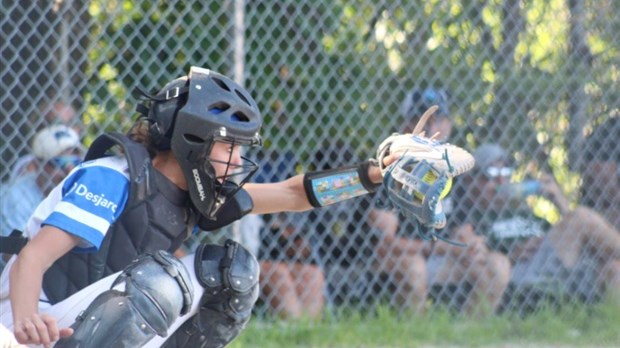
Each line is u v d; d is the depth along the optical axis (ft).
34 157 63.52
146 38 67.31
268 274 70.95
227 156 36.91
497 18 76.69
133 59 66.80
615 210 79.30
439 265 74.79
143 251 36.83
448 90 75.51
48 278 37.35
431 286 74.59
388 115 74.54
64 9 64.54
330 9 73.15
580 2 78.43
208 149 36.19
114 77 66.90
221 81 37.76
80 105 65.67
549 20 77.87
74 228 35.06
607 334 74.23
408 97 74.43
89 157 37.68
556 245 77.46
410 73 74.84
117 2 66.54
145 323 34.94
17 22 63.46
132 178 35.96
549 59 77.87
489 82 76.48
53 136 63.41
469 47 75.97
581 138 78.38
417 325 72.33
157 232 36.99
